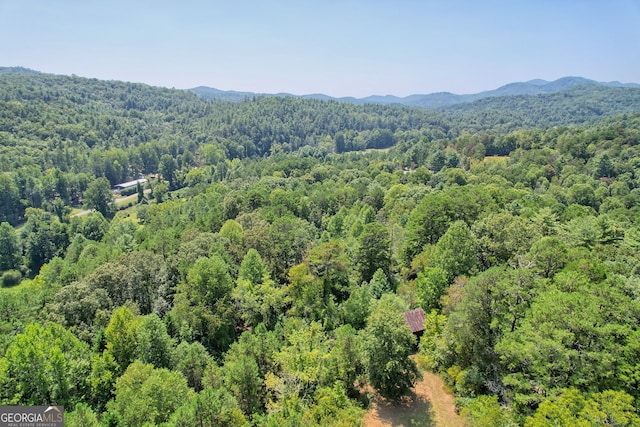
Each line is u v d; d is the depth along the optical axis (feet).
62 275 221.46
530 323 103.35
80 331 150.00
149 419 96.89
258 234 225.15
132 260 191.72
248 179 576.20
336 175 574.15
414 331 145.89
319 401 107.55
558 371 96.02
